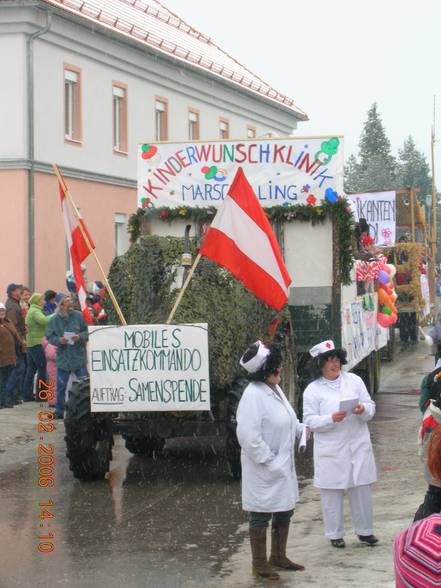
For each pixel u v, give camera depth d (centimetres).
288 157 1569
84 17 2991
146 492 1164
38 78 2834
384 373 2567
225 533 965
